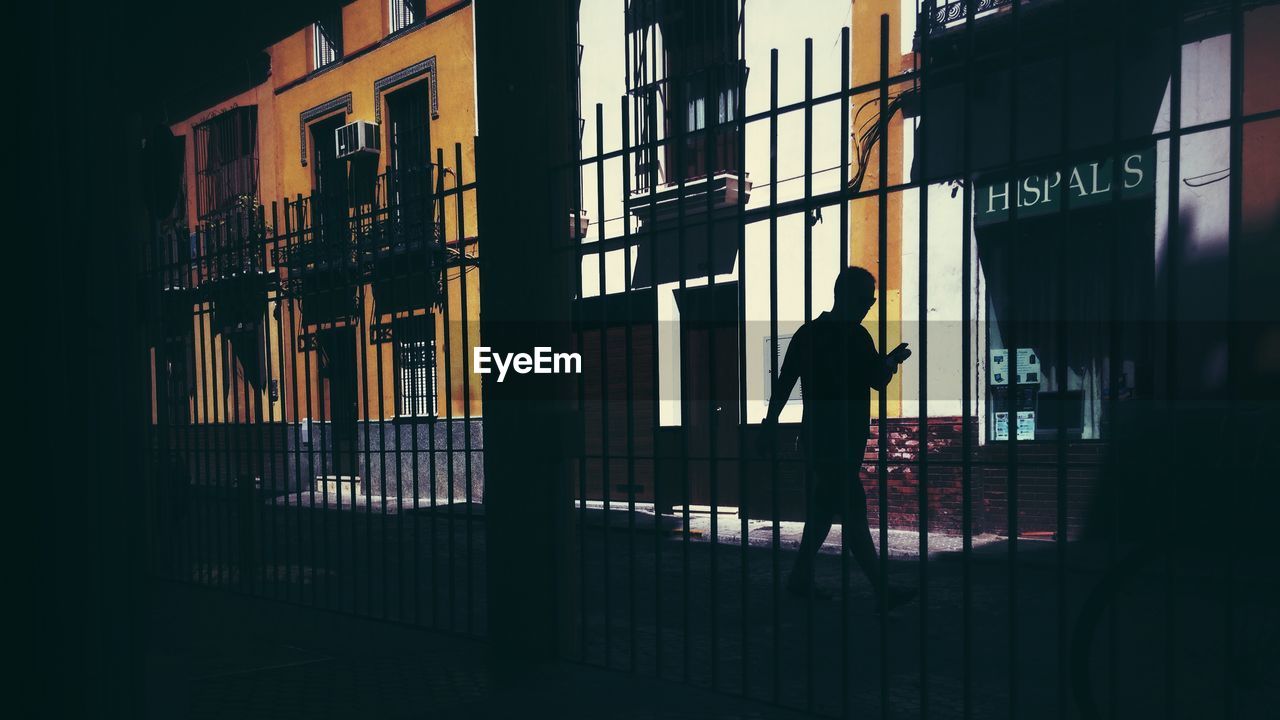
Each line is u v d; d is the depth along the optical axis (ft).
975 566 20.93
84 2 5.36
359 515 35.60
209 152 60.80
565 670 11.68
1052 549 22.49
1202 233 22.54
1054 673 11.93
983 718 9.94
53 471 5.21
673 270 35.73
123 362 5.53
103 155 5.44
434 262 14.82
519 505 12.40
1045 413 26.05
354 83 51.96
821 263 31.17
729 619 15.60
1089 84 24.50
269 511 36.81
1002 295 26.81
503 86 12.49
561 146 12.69
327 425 45.34
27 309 5.19
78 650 5.23
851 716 9.87
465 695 10.50
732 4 33.76
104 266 5.43
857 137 29.86
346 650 12.89
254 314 17.67
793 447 31.50
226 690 10.82
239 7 11.28
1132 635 11.68
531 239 12.37
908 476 28.35
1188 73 22.71
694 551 24.62
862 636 14.21
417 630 14.25
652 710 9.85
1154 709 9.53
